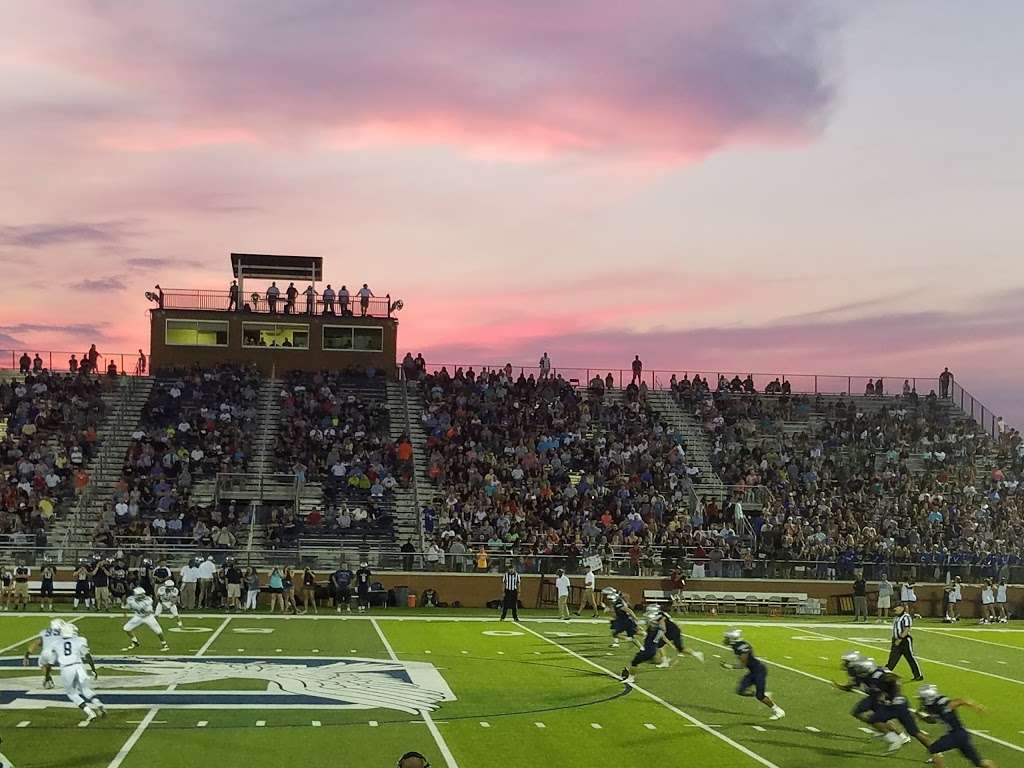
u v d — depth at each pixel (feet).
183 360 188.65
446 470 156.46
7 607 121.60
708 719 62.85
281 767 49.24
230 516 141.59
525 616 126.11
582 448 166.20
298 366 190.39
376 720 59.98
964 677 84.33
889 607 139.33
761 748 55.42
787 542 147.74
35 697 65.21
